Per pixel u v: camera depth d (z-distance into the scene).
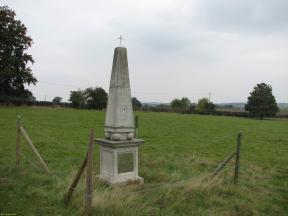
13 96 68.00
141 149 19.52
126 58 11.12
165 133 30.36
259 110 100.44
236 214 9.16
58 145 18.97
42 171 12.11
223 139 27.67
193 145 23.12
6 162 13.41
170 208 9.12
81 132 27.28
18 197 9.16
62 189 9.78
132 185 10.66
